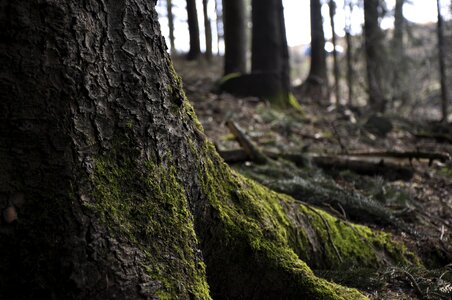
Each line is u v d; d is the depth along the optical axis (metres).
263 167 4.83
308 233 2.97
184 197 2.12
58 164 1.75
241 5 12.86
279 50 10.90
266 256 2.35
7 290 1.69
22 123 1.74
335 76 13.91
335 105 12.30
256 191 2.83
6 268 1.70
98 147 1.85
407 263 3.24
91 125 1.84
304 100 13.22
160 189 1.99
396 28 14.56
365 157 5.74
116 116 1.92
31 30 1.76
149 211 1.90
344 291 2.30
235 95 10.64
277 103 10.53
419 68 14.55
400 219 4.00
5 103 1.74
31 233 1.71
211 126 7.32
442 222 4.25
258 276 2.32
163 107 2.10
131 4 2.02
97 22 1.90
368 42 12.96
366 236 3.32
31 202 1.73
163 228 1.92
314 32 16.36
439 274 2.78
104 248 1.74
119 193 1.85
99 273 1.70
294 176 4.40
